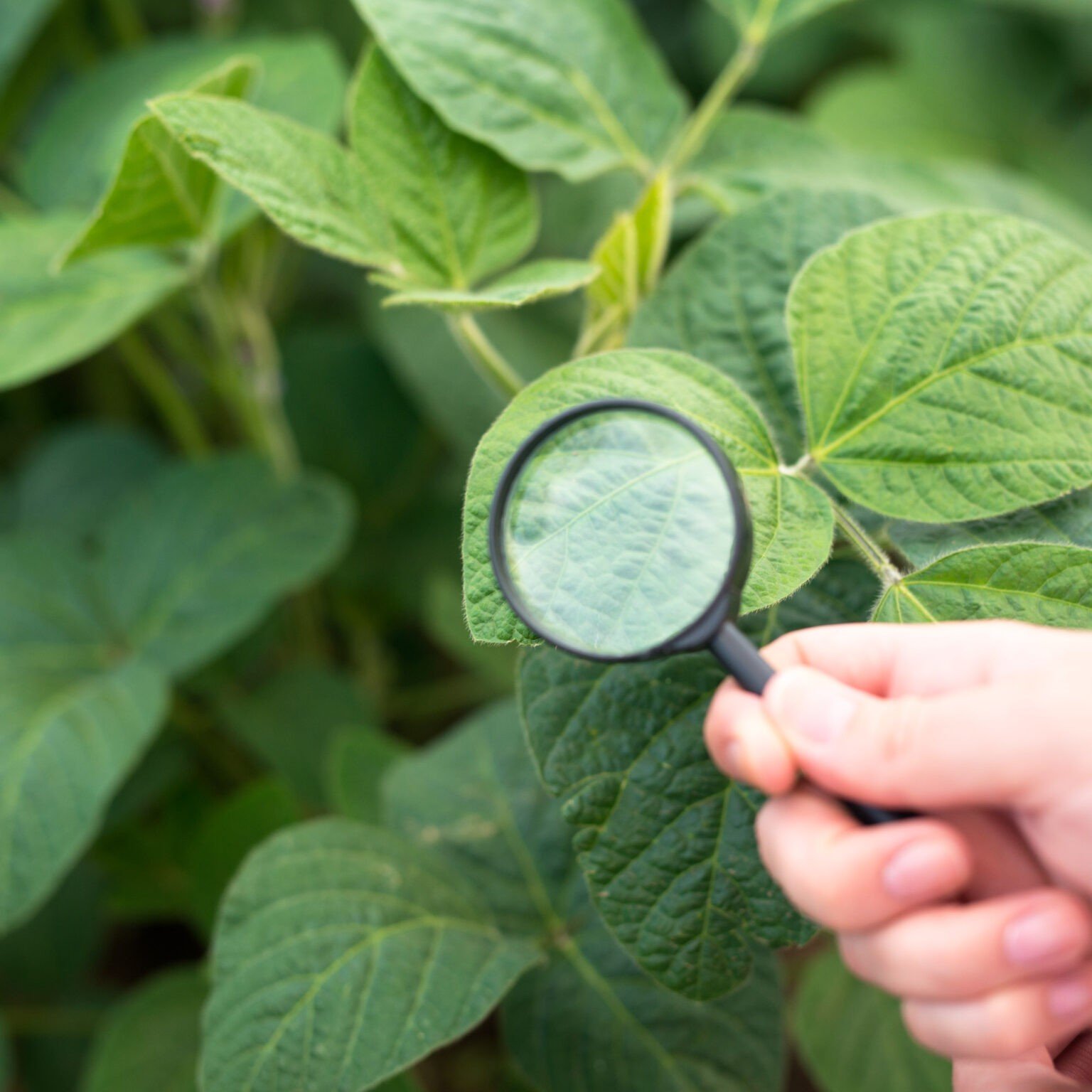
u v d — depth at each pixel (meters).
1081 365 0.40
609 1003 0.47
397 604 0.85
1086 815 0.33
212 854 0.60
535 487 0.37
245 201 0.52
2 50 0.63
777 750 0.35
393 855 0.48
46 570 0.65
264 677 0.80
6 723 0.55
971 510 0.39
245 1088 0.42
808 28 0.96
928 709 0.34
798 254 0.44
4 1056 0.59
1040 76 0.91
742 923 0.39
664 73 0.52
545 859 0.50
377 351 0.87
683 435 0.37
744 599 0.37
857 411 0.41
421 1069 0.72
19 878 0.51
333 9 0.82
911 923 0.34
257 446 0.71
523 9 0.48
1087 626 0.38
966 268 0.41
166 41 0.64
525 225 0.47
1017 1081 0.39
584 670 0.40
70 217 0.57
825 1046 0.52
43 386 0.99
